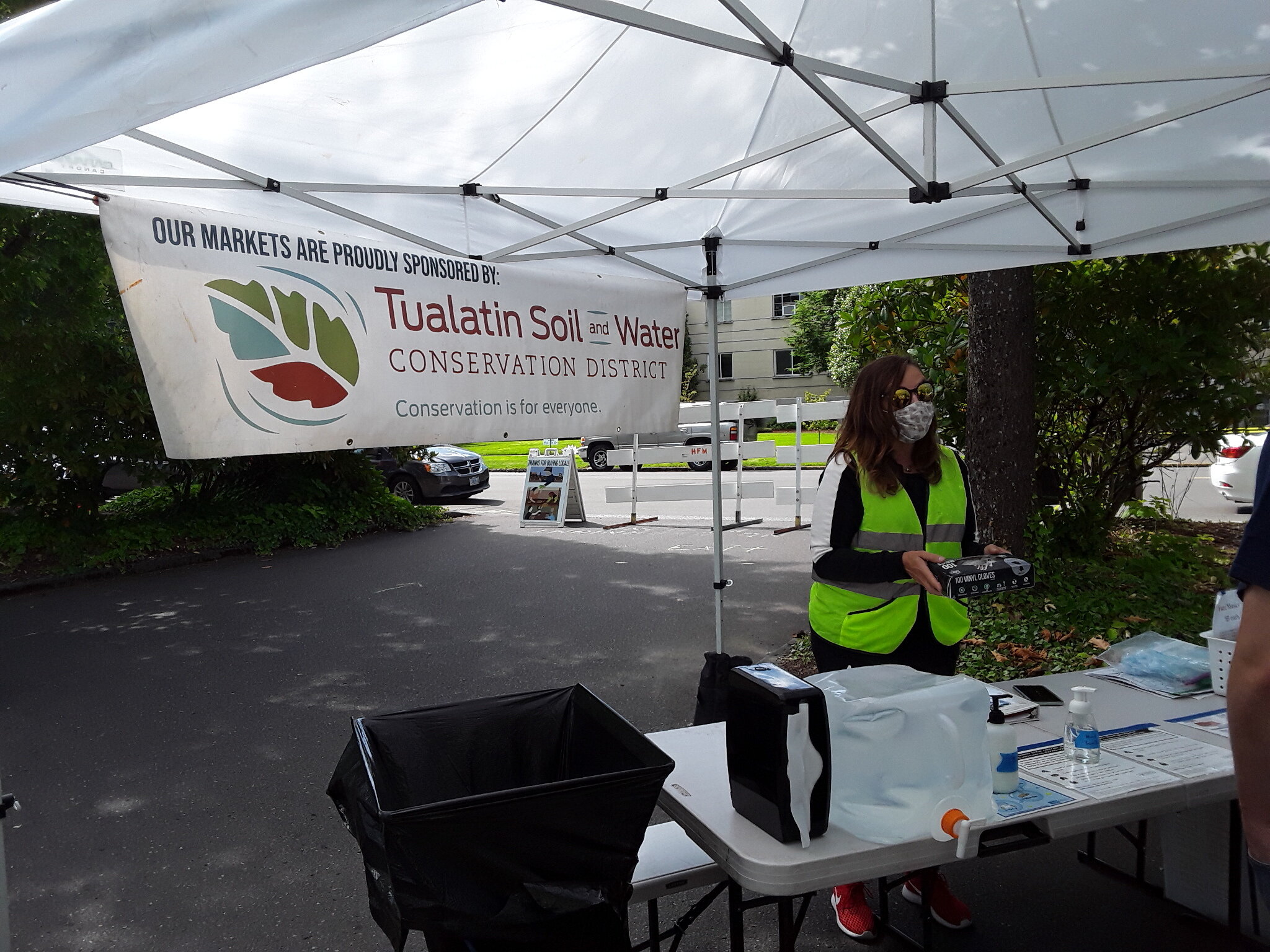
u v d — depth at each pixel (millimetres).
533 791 1788
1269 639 1391
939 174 3951
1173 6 2900
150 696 6109
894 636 2914
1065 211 4102
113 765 4949
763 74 3297
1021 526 6723
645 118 3436
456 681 6238
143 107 1750
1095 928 3102
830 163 3865
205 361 2879
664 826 2650
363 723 2230
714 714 4066
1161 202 3867
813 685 2025
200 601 9023
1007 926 3139
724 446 12367
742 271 4680
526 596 8781
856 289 8445
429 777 2232
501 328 3746
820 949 3070
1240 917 2947
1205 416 6938
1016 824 1962
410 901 1737
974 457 6801
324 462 13000
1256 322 6926
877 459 2893
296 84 2750
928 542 2930
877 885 3494
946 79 3414
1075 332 7270
